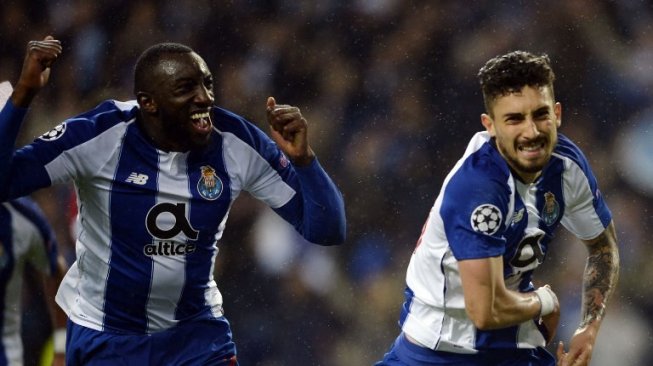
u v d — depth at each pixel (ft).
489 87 49.80
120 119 53.98
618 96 130.21
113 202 53.88
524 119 49.19
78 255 55.93
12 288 66.69
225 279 117.60
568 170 52.44
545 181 51.90
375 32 134.41
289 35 135.85
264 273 117.80
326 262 118.73
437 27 133.69
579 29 132.16
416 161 127.95
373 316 117.50
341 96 132.26
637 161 126.62
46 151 52.47
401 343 55.42
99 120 53.72
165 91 52.26
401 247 122.52
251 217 118.93
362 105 131.64
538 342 53.98
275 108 54.24
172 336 56.29
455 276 52.34
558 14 132.67
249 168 55.77
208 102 52.65
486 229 50.08
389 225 123.95
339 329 116.67
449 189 51.31
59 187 118.62
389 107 131.03
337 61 134.21
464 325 53.21
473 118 130.31
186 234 54.65
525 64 49.11
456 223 50.60
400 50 133.28
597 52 131.64
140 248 54.39
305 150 54.65
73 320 56.75
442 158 128.26
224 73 136.15
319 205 55.83
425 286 53.62
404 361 54.95
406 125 129.80
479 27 133.39
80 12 140.05
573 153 52.95
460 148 128.98
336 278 118.52
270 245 118.11
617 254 56.85
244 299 117.29
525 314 51.65
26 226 66.39
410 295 54.85
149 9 139.03
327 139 129.70
